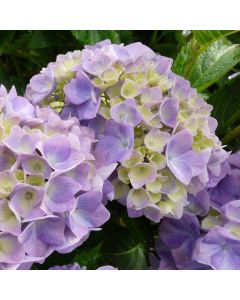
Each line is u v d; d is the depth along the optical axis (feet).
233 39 1.13
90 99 0.85
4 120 0.76
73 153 0.75
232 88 1.13
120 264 0.92
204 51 1.15
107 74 0.85
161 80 0.88
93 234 0.92
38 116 0.82
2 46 1.20
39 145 0.72
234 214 0.83
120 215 0.94
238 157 0.95
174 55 1.34
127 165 0.81
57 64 0.91
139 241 0.93
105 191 0.79
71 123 0.79
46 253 0.71
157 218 0.83
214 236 0.81
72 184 0.72
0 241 0.69
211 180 0.89
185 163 0.83
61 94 0.91
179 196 0.83
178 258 0.86
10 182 0.70
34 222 0.70
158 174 0.81
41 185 0.71
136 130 0.84
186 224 0.86
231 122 1.12
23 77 1.40
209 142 0.88
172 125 0.84
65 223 0.72
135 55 0.91
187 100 0.89
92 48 0.96
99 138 0.84
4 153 0.72
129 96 0.83
